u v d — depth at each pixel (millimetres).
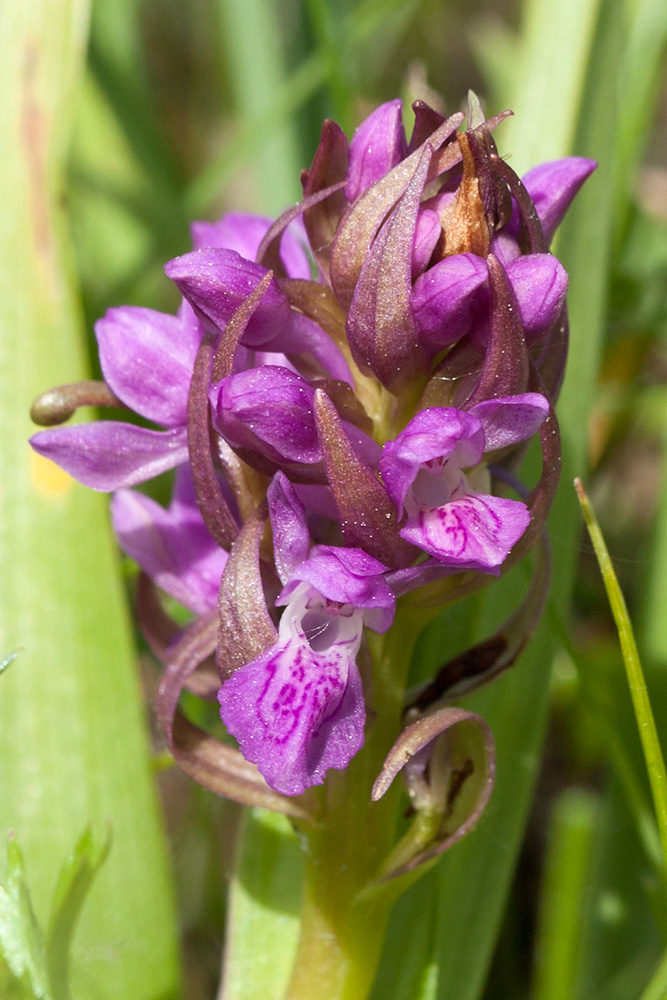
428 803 193
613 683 229
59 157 217
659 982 192
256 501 189
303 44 301
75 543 212
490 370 182
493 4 443
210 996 225
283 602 186
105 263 322
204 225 202
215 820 224
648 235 285
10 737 209
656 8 260
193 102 411
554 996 213
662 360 332
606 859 222
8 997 188
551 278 184
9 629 210
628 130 258
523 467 214
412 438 181
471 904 208
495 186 185
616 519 295
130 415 261
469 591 188
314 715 183
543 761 260
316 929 196
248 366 190
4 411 214
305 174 192
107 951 206
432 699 193
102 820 208
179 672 192
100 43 324
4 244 216
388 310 183
